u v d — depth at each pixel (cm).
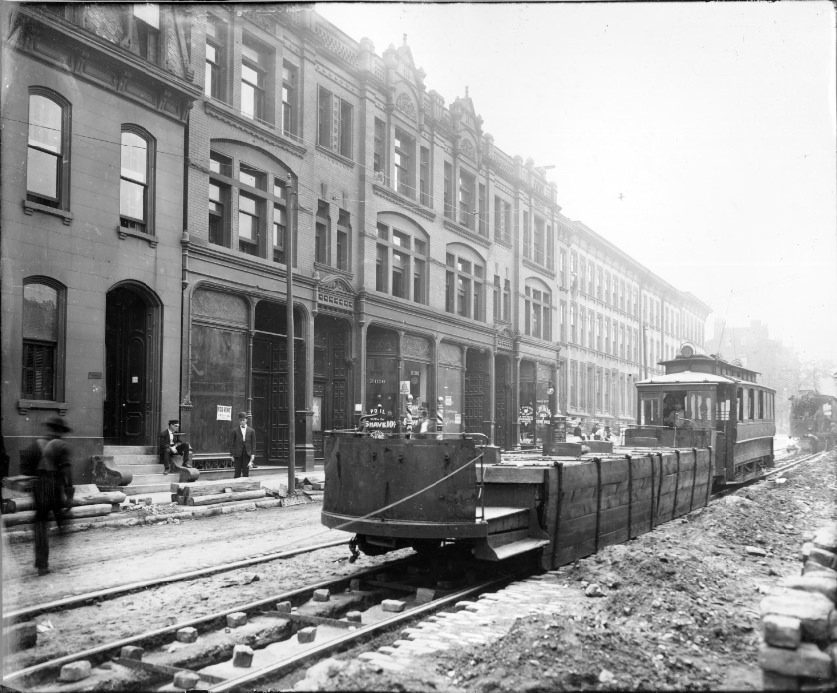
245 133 2081
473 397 3434
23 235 1427
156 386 1753
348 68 2534
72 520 1177
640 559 856
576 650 531
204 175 1938
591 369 4509
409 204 2820
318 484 1841
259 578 859
